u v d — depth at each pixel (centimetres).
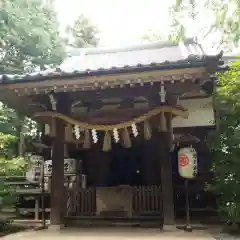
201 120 898
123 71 653
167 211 700
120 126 712
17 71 1491
